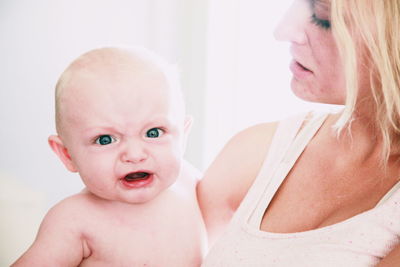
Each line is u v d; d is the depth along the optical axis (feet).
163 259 2.92
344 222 2.61
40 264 2.68
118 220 2.88
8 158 7.22
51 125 7.30
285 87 6.59
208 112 7.23
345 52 2.69
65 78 2.77
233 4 7.00
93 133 2.66
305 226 2.75
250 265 2.69
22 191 7.27
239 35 6.97
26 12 7.11
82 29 7.33
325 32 2.80
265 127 3.35
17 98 7.19
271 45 6.70
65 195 7.43
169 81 2.84
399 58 2.64
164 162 2.74
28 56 7.18
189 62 7.45
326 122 3.18
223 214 3.22
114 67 2.73
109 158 2.68
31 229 7.30
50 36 7.22
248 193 3.02
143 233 2.89
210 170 3.32
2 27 7.06
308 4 2.85
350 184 2.80
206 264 2.88
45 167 7.32
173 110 2.81
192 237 3.05
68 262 2.78
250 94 6.90
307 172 2.95
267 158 3.14
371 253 2.54
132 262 2.86
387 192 2.67
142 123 2.68
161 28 7.52
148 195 2.75
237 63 7.00
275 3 6.67
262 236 2.75
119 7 7.43
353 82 2.72
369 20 2.62
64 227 2.80
